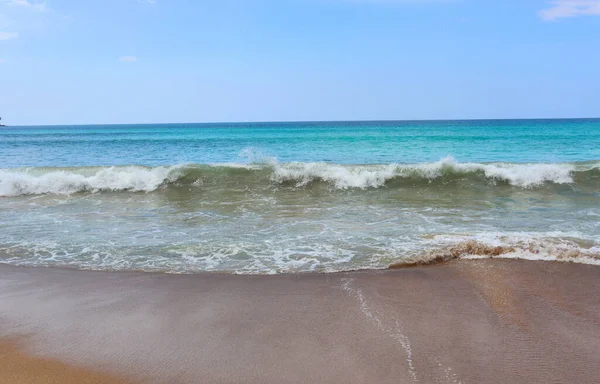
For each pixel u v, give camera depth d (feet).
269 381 8.96
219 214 26.43
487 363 9.58
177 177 36.76
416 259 16.87
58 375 9.18
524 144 98.12
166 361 9.77
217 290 14.16
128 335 11.04
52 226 23.53
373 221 24.08
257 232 21.84
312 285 14.51
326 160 67.10
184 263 17.10
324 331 11.16
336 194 32.91
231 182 36.55
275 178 37.09
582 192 32.32
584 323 11.51
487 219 24.22
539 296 13.30
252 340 10.72
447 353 10.02
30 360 9.80
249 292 13.96
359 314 12.18
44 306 12.95
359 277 15.23
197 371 9.36
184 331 11.24
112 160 72.02
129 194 33.30
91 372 9.32
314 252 18.29
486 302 12.91
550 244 18.29
